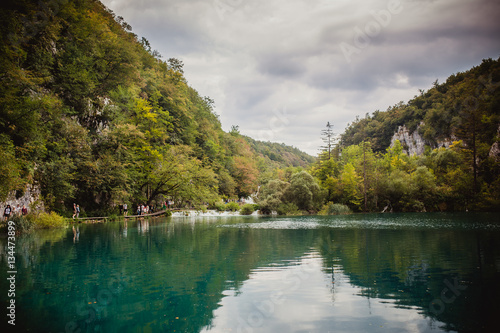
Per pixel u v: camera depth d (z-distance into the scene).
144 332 5.53
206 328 5.69
